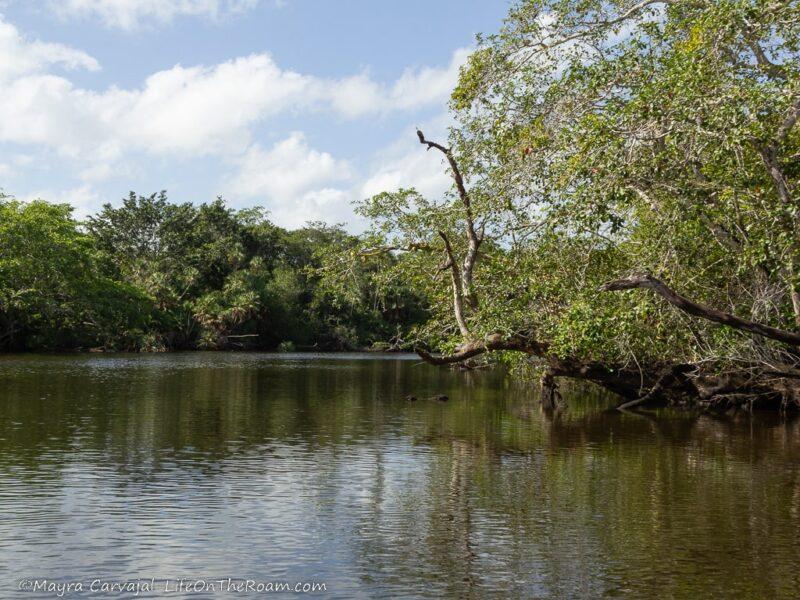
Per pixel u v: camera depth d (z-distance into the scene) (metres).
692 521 10.79
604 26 19.19
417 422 22.05
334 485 12.99
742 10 14.64
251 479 13.40
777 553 9.35
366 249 25.14
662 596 7.97
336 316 102.75
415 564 8.88
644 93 14.84
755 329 13.29
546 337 21.44
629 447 17.50
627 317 16.56
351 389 34.44
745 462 15.52
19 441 17.03
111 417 21.64
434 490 12.68
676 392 25.38
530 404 27.97
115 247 103.38
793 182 16.44
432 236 24.78
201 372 45.34
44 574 8.39
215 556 9.08
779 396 25.34
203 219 106.62
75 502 11.49
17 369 44.09
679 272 19.38
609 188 14.90
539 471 14.44
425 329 25.86
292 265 111.50
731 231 17.19
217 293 97.31
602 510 11.40
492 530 10.29
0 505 11.26
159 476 13.50
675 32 17.70
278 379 40.44
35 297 70.00
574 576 8.53
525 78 19.86
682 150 15.68
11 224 69.44
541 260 21.69
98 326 76.31
